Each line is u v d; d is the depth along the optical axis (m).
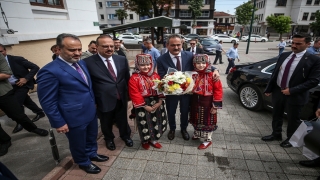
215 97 2.44
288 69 2.45
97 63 2.28
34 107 3.58
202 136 2.69
